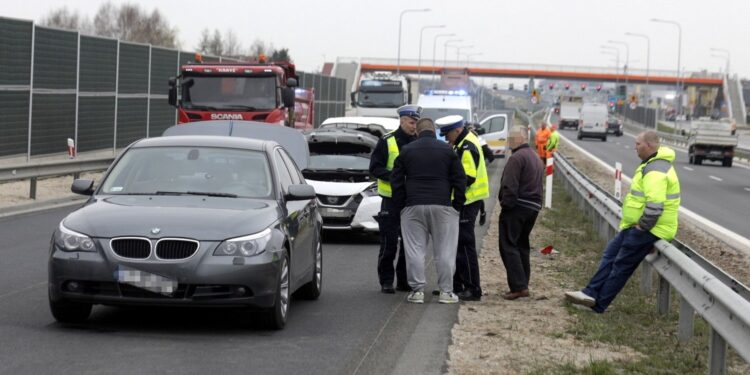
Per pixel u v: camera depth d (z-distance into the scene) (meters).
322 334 17.84
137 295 16.48
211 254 16.52
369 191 32.25
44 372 14.29
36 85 54.47
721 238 39.03
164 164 19.28
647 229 19.92
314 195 19.23
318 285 21.88
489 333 18.28
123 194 18.61
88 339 16.61
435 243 21.64
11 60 51.47
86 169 46.19
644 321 20.22
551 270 27.69
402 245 23.17
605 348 17.36
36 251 27.69
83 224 16.88
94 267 16.38
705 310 15.41
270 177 19.27
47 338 16.59
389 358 16.02
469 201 22.11
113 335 17.00
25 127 53.25
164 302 16.45
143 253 16.50
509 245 22.47
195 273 16.36
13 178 39.59
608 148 135.50
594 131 167.38
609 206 30.20
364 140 34.00
